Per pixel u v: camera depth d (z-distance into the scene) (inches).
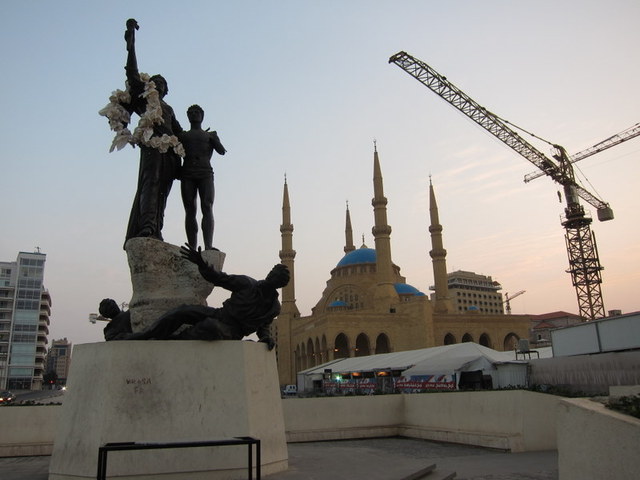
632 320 1033.5
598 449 294.4
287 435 733.3
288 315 4788.4
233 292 421.7
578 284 4222.4
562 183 4424.2
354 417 780.6
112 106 503.5
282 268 429.4
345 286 4859.7
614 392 689.6
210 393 382.6
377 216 4431.6
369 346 4025.6
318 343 4183.1
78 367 392.8
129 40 515.2
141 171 494.9
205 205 511.5
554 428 639.1
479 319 4443.9
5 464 523.5
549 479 448.1
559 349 1269.7
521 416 622.5
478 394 677.9
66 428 378.6
